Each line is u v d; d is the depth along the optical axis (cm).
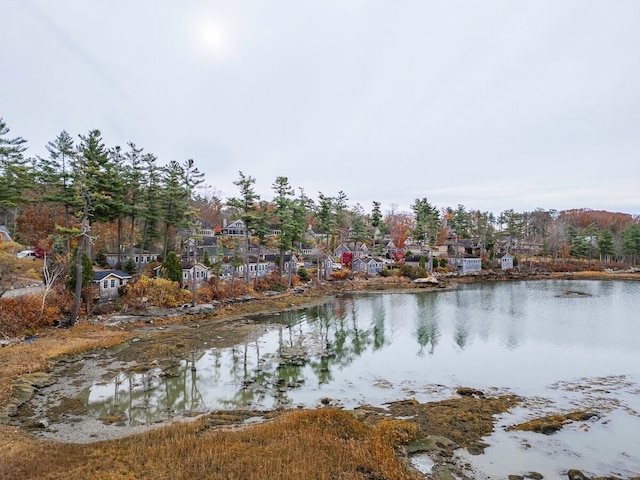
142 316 4094
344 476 1291
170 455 1416
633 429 1841
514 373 2694
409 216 17875
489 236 11581
